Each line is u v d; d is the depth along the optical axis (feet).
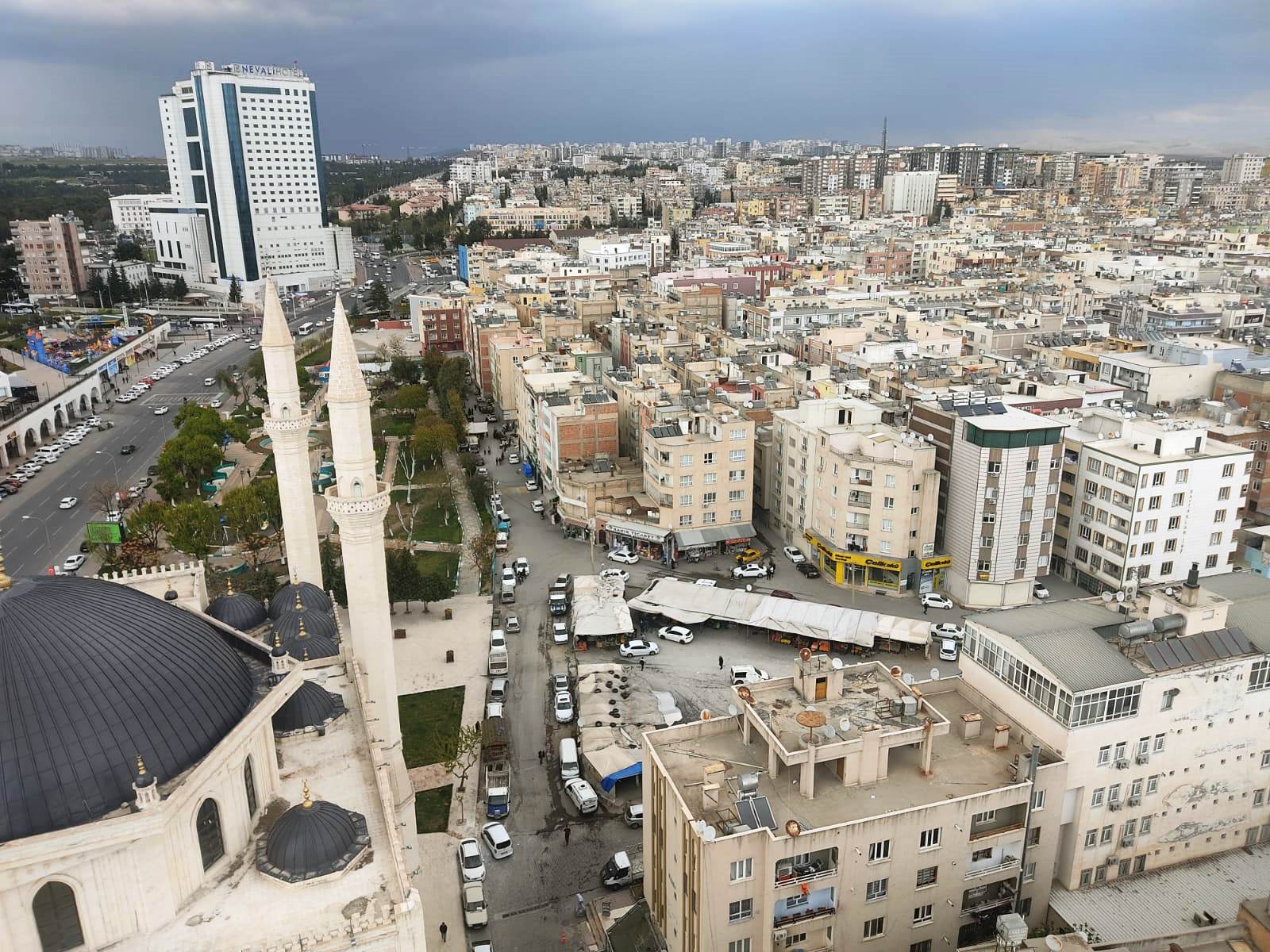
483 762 292.20
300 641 222.89
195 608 223.92
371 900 140.15
